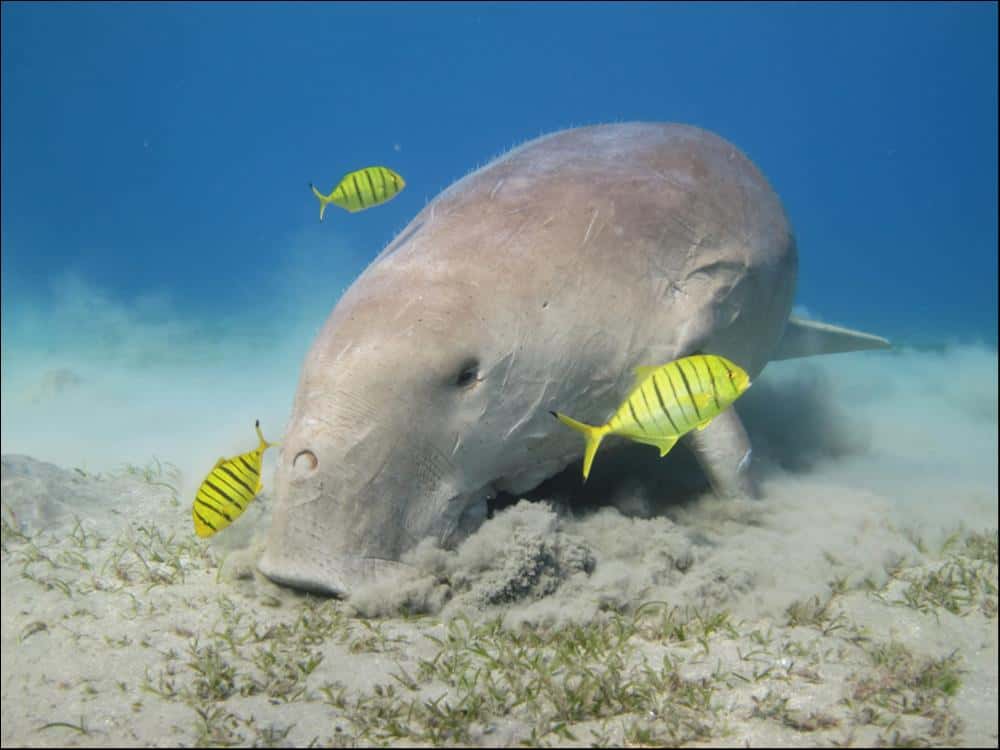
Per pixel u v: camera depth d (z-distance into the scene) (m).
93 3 84.44
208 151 100.44
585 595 3.81
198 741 2.82
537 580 3.83
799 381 8.83
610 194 4.52
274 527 3.72
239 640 3.48
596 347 4.15
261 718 2.96
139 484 5.53
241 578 3.99
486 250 4.08
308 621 3.61
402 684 3.18
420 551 3.79
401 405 3.72
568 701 3.02
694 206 4.80
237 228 59.50
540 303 4.03
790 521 4.77
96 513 4.93
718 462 4.71
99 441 7.84
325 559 3.66
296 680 3.20
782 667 3.32
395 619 3.70
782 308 5.68
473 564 3.82
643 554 4.19
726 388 2.93
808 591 3.90
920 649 3.51
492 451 3.96
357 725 2.92
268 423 8.05
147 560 4.26
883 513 5.05
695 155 5.20
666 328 4.37
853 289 33.62
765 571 4.08
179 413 9.15
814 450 7.00
